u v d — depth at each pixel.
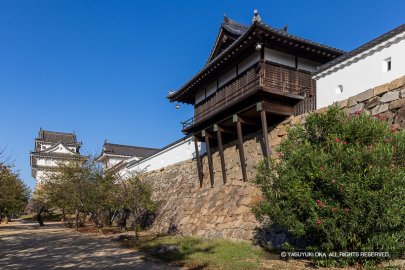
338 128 8.42
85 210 25.38
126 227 25.75
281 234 11.77
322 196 7.75
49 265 10.96
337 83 12.94
